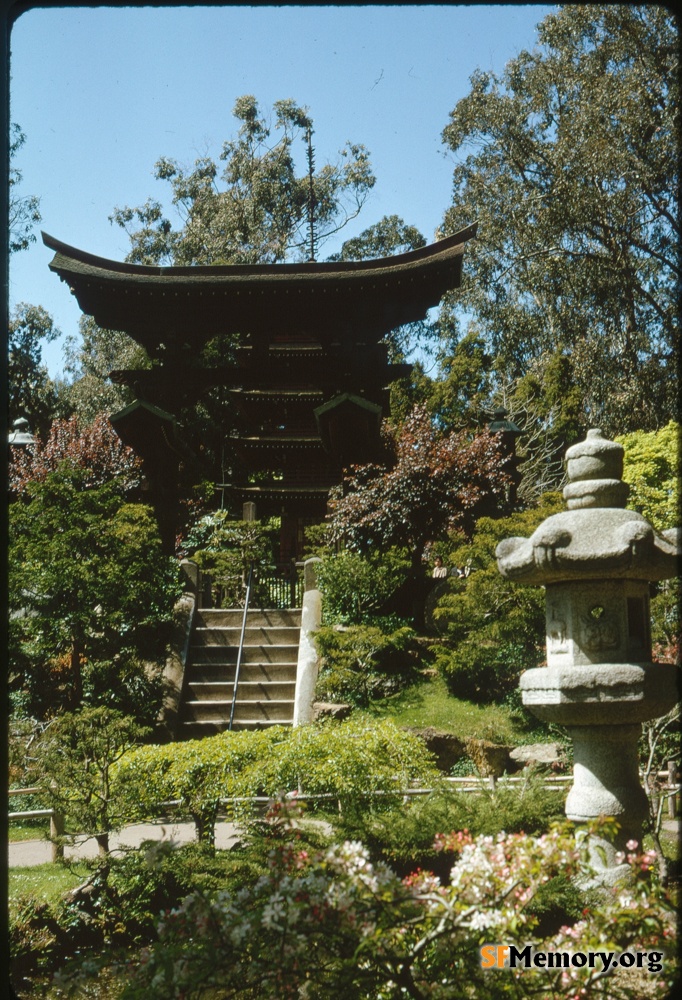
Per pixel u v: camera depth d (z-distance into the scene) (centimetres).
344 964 346
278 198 3031
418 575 1431
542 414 2275
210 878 500
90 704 1100
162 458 1753
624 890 380
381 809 651
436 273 1797
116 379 1892
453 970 358
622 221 2095
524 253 2441
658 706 506
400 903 354
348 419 1694
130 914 558
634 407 2097
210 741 707
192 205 3072
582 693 506
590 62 2100
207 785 678
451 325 2992
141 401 1706
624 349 2177
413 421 1542
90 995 477
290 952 346
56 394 2986
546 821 522
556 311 2480
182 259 2944
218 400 2580
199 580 1396
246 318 1881
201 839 678
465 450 1488
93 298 1855
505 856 359
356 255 3084
